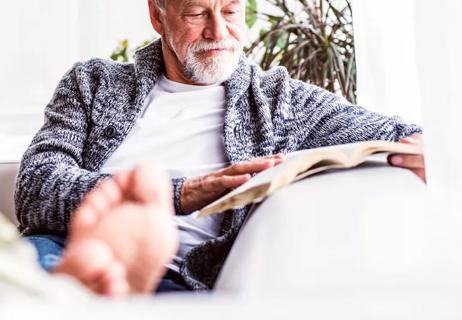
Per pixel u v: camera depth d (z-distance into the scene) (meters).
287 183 0.80
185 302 0.36
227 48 1.36
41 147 1.33
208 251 1.15
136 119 1.36
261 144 1.29
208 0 1.34
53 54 2.32
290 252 0.62
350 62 2.31
